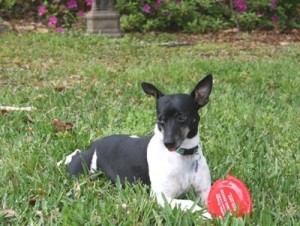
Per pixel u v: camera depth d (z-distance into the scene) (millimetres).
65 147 6125
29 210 4676
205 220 4348
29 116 7230
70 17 15961
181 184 4594
